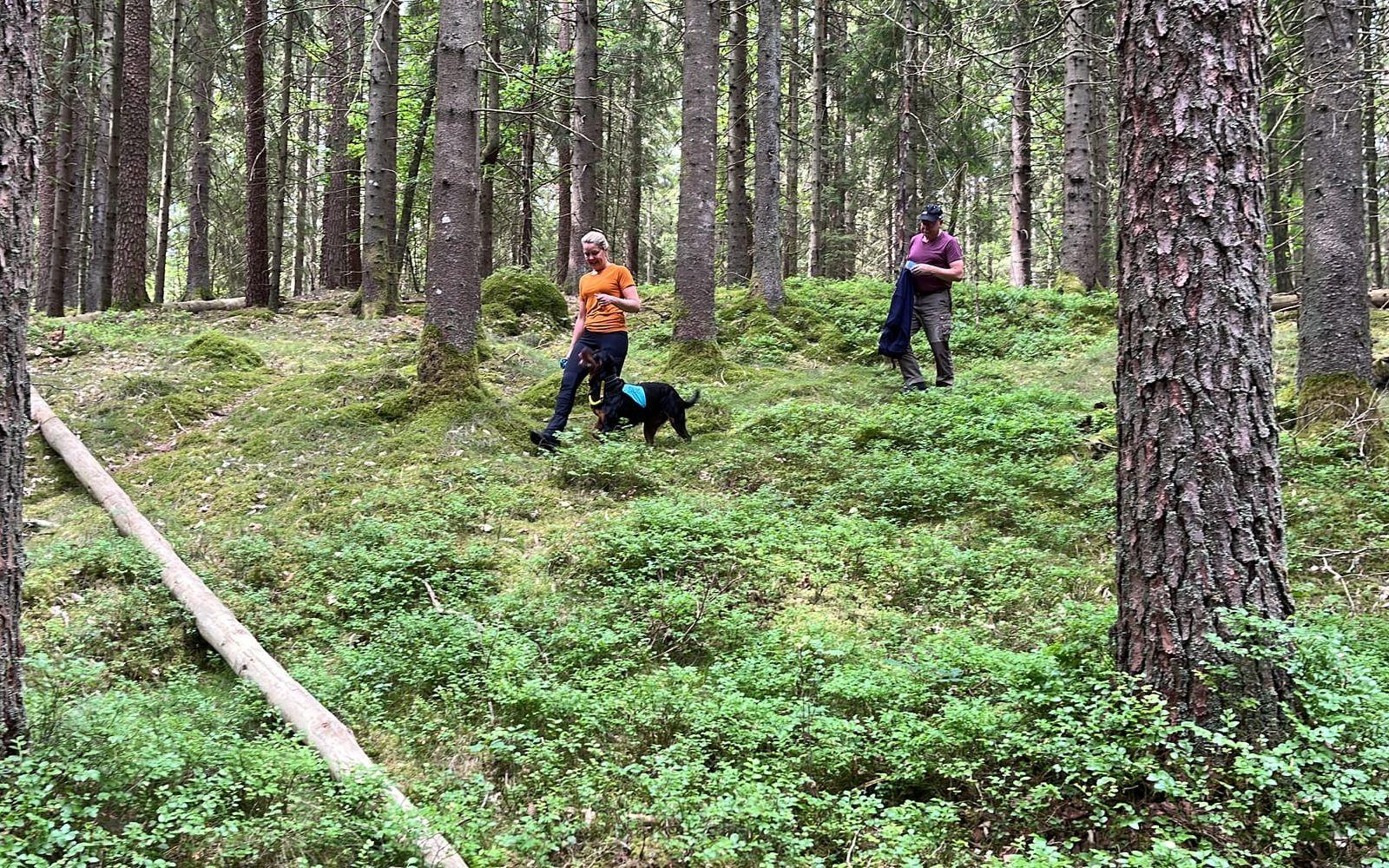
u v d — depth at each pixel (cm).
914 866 283
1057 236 2772
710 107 1098
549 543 623
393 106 1516
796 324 1329
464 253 853
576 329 827
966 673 421
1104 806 315
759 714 387
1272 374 351
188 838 312
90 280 1889
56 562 558
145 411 859
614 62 1992
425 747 403
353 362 1103
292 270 3391
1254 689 333
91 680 419
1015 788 330
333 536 626
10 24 328
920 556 581
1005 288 1506
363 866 304
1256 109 351
